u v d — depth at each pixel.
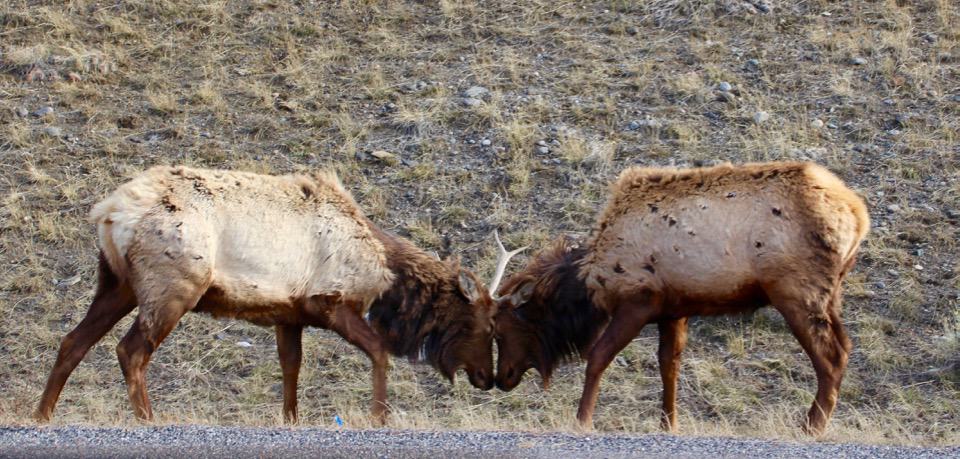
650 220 32.97
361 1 62.12
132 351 31.33
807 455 23.42
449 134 51.75
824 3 60.66
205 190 32.22
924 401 37.19
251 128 52.47
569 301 35.41
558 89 54.72
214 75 56.50
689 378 38.78
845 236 31.88
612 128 51.81
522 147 50.41
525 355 36.69
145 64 57.62
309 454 23.06
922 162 48.94
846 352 32.25
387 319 35.28
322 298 33.41
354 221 34.19
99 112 53.69
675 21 59.75
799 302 31.70
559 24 60.16
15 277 43.91
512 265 44.03
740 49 57.25
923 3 60.81
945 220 45.53
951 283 42.38
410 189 48.44
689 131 51.00
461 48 58.47
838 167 48.62
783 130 51.00
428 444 24.12
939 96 53.28
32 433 25.05
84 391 38.31
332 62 57.41
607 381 38.97
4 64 56.75
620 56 57.22
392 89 55.06
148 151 51.03
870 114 52.28
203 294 31.80
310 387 38.97
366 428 27.59
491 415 34.91
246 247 32.25
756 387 38.38
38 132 52.06
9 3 61.44
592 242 34.19
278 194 33.22
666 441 24.91
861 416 34.81
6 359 40.25
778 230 31.72
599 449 23.86
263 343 41.28
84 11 61.28
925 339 40.06
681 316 33.47
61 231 46.19
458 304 36.09
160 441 24.22
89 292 43.41
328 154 50.66
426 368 39.94
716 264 32.12
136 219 31.33
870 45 56.91
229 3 62.16
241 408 37.50
